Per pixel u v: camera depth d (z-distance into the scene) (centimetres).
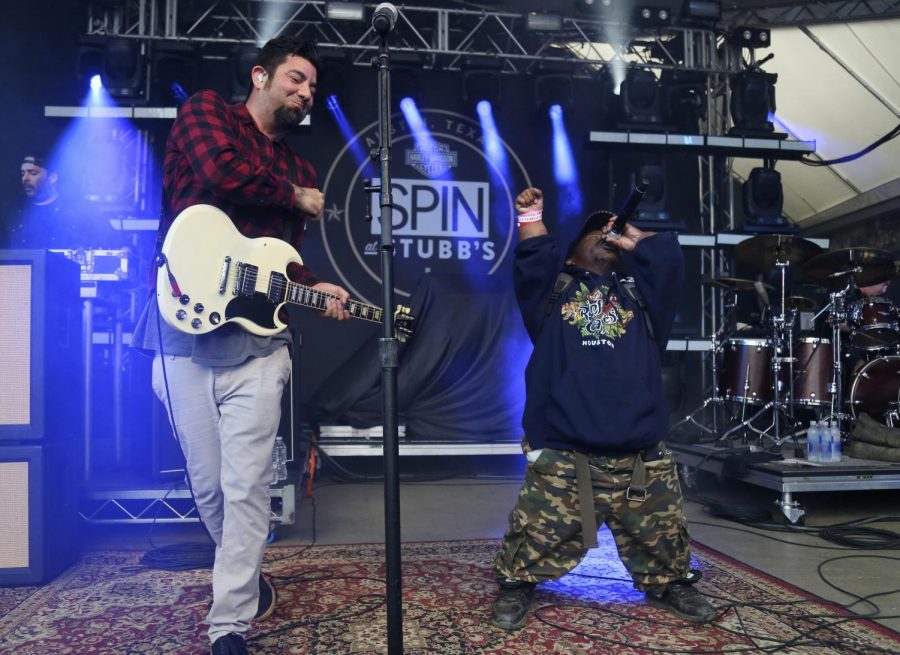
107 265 320
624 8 591
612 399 200
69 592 232
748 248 491
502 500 406
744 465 370
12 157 558
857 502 403
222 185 173
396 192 620
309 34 632
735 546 299
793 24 628
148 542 300
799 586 242
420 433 476
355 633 196
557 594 230
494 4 636
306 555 278
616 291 215
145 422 348
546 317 218
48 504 244
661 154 573
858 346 480
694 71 588
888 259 470
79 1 558
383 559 272
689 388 623
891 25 593
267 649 186
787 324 451
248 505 175
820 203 837
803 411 510
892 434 391
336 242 614
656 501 207
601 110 650
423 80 634
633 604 221
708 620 206
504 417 484
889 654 184
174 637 195
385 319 152
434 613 212
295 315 600
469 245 629
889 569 264
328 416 479
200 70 606
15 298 240
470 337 499
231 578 172
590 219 220
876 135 701
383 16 154
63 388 260
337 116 616
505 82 645
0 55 556
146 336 183
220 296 176
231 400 180
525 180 638
